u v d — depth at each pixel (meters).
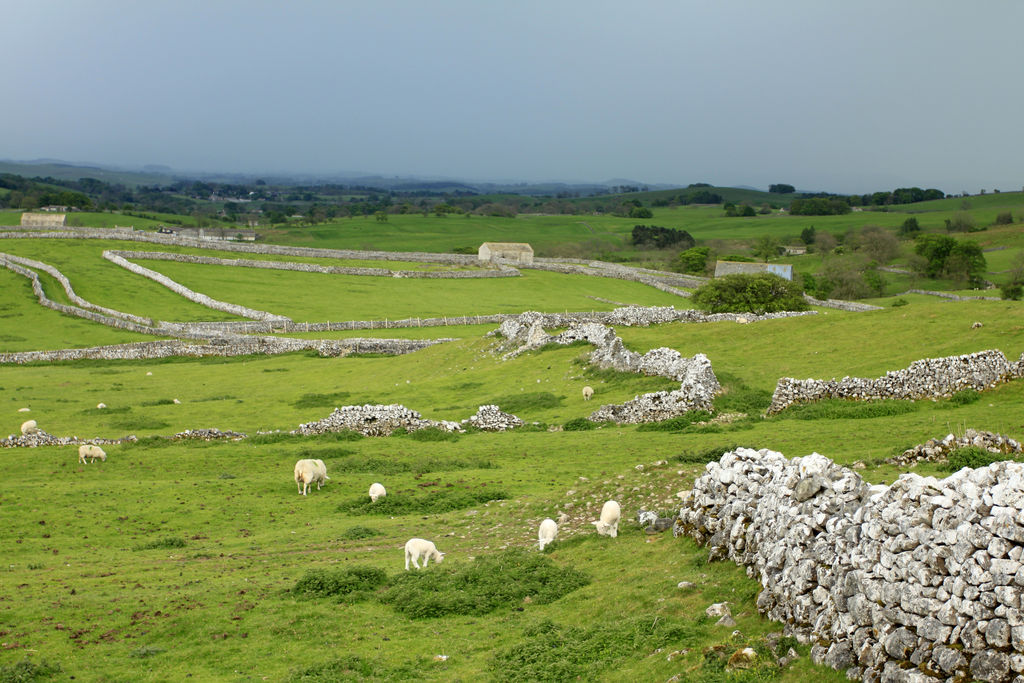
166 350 87.06
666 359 52.59
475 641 18.77
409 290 125.81
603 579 20.86
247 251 146.00
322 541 29.22
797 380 43.50
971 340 48.91
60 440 47.94
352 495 36.22
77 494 36.03
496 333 75.00
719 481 20.58
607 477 31.22
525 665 16.81
